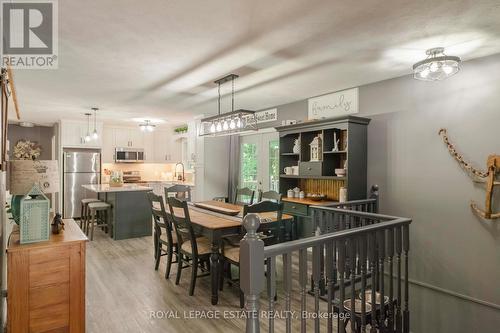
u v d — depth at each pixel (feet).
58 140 24.66
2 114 7.29
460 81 10.56
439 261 11.10
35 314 6.68
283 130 16.30
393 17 7.32
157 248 13.20
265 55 9.81
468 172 10.36
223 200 18.67
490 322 9.88
